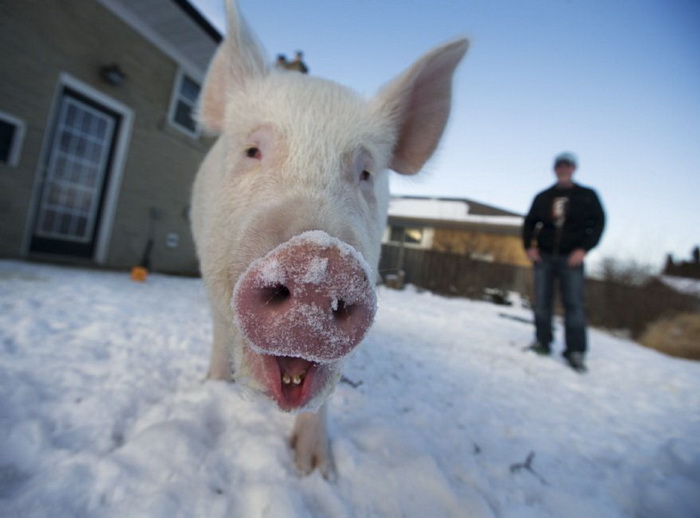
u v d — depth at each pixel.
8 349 1.57
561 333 5.09
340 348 0.66
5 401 1.18
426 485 1.14
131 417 1.23
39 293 2.56
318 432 1.15
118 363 1.61
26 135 3.85
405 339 3.25
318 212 0.78
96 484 0.91
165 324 2.37
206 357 1.86
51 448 1.02
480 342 3.63
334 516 0.97
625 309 7.52
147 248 5.24
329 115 1.04
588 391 2.51
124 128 4.81
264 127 1.02
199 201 1.59
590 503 1.21
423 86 1.40
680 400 2.61
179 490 0.93
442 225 12.78
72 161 4.41
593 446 1.68
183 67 5.48
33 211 4.02
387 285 8.70
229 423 1.24
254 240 0.77
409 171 1.46
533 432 1.74
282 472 1.05
